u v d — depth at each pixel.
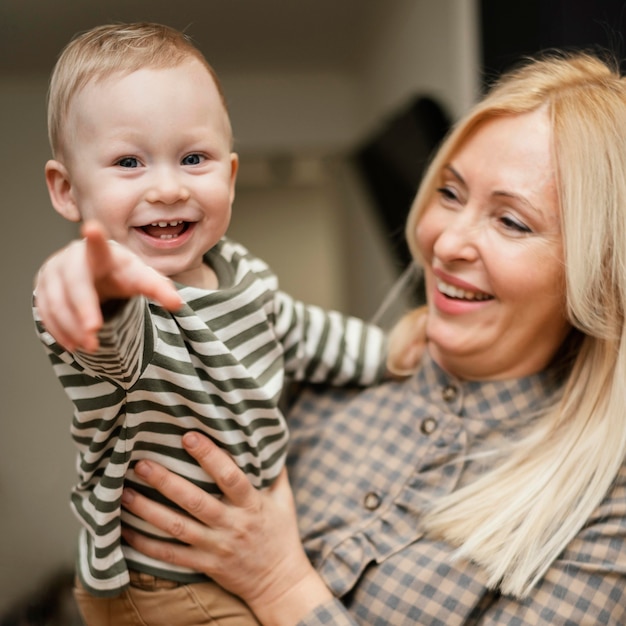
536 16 1.39
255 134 2.43
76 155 0.75
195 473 0.84
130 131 0.73
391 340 1.10
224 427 0.81
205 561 0.85
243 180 2.73
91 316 0.46
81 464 0.81
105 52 0.74
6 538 1.24
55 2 1.68
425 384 1.03
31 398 1.68
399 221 1.92
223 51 2.20
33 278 1.91
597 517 0.88
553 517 0.88
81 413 0.74
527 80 0.93
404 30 2.01
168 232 0.77
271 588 0.87
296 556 0.89
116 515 0.80
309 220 2.91
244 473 0.85
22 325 1.81
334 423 1.04
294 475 1.01
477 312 0.92
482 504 0.91
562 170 0.87
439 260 0.93
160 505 0.83
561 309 0.93
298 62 2.37
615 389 0.91
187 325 0.76
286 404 1.11
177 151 0.75
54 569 1.22
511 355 0.96
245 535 0.85
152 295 0.49
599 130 0.87
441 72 1.76
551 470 0.91
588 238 0.87
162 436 0.80
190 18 1.90
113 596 0.84
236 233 2.88
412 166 1.78
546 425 0.95
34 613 1.16
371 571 0.91
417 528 0.93
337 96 2.48
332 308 2.93
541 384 0.99
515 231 0.89
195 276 0.83
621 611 0.85
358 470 0.99
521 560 0.86
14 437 1.56
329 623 0.84
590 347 0.95
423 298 1.19
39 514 1.30
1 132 1.93
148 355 0.67
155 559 0.85
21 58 1.89
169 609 0.85
